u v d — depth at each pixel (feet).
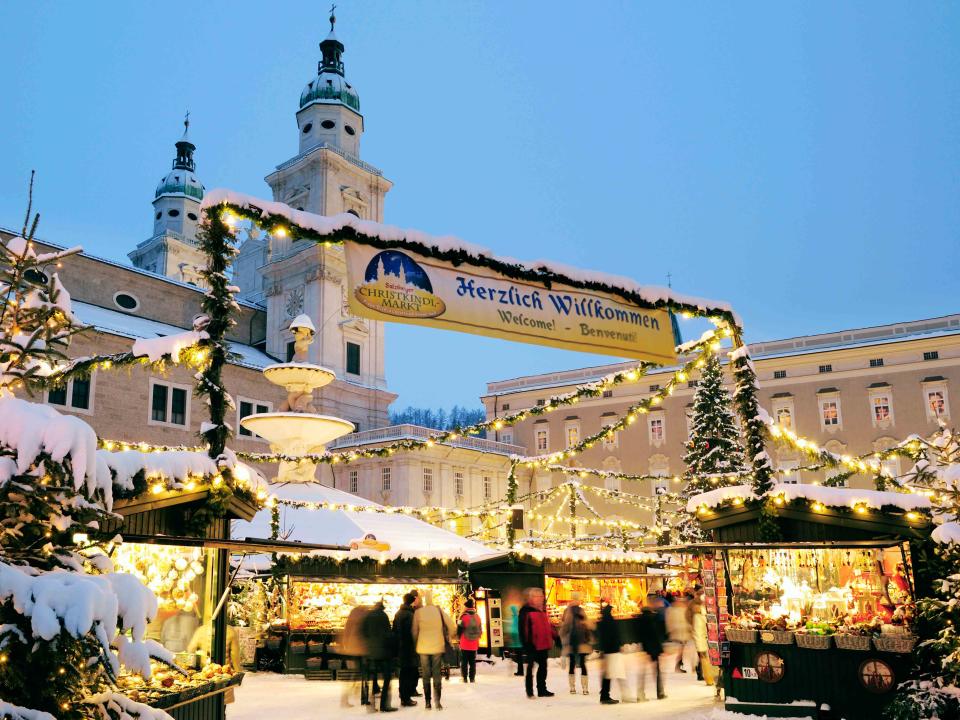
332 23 229.45
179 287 185.88
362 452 53.06
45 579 19.58
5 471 20.18
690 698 48.93
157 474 27.53
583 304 37.50
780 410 184.75
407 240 32.91
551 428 211.20
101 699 22.07
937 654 36.55
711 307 42.57
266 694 54.85
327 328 195.52
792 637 39.63
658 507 97.81
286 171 210.79
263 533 81.56
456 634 67.56
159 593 32.83
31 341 24.02
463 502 193.67
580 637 52.29
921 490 44.52
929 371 173.06
